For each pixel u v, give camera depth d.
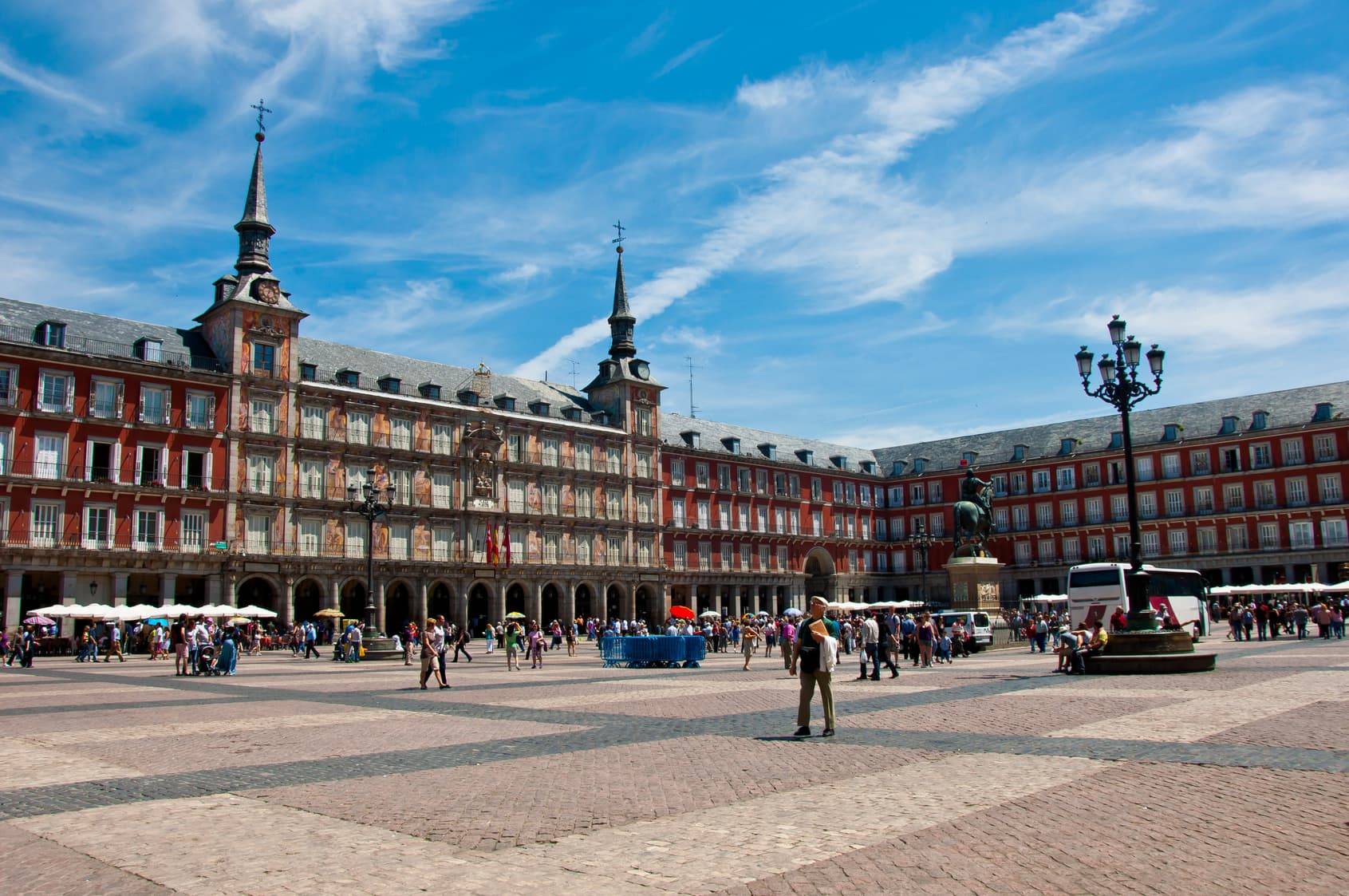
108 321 62.38
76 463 56.88
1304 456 83.94
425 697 24.16
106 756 14.32
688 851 8.42
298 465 65.81
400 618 72.38
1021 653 43.69
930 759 12.88
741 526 94.75
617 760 13.39
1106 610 45.41
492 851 8.58
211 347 65.50
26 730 17.64
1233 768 11.67
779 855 8.26
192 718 19.53
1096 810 9.66
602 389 87.88
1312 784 10.70
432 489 72.38
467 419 74.75
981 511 51.88
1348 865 7.73
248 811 10.32
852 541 103.69
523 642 67.12
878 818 9.48
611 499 84.06
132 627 58.00
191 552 59.66
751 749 14.13
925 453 109.06
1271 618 49.56
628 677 31.84
